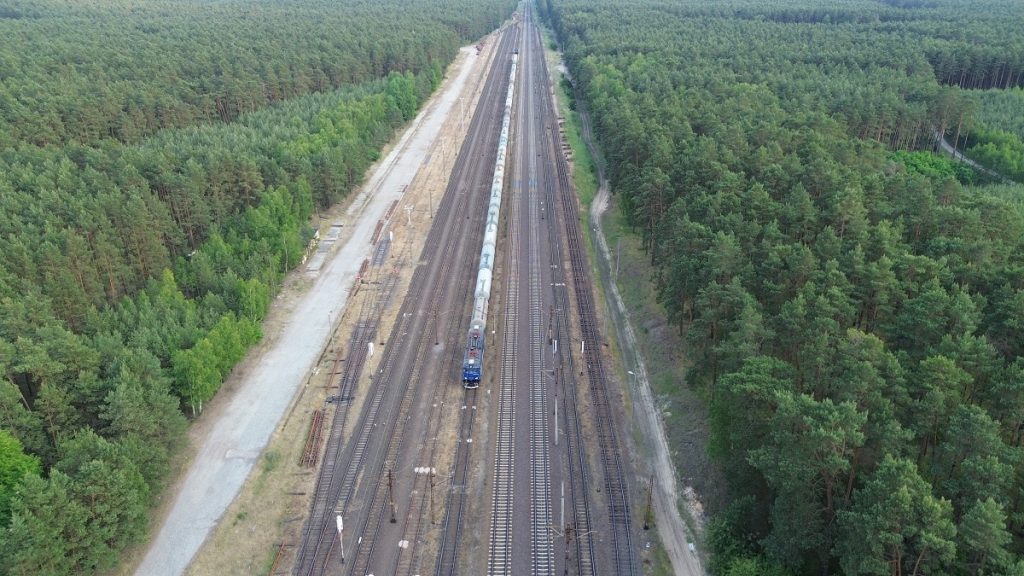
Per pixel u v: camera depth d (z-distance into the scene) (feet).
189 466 250.37
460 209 478.59
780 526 190.60
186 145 442.50
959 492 175.52
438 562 214.90
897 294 251.19
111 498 196.54
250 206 399.65
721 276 278.46
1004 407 194.08
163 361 266.77
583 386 296.51
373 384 296.51
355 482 245.24
